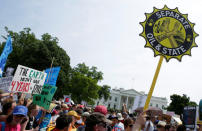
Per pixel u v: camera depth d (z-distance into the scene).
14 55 39.16
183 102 51.78
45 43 37.84
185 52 5.69
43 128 4.75
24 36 41.69
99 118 2.27
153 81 5.40
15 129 3.09
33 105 4.13
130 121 4.81
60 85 38.00
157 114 2.26
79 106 9.58
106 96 75.12
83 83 49.66
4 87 5.00
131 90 97.44
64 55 39.97
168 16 5.89
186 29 5.83
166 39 5.74
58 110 6.62
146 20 5.86
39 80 5.59
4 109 3.48
